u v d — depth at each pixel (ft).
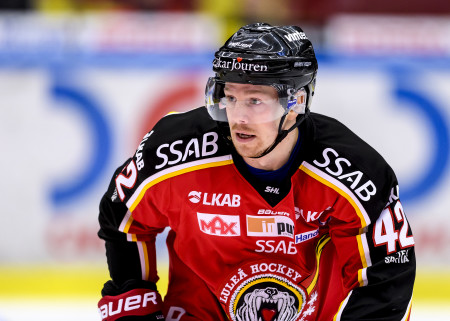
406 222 24.45
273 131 22.91
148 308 25.72
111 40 50.70
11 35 50.55
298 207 24.18
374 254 23.90
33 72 50.37
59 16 51.96
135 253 26.04
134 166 24.90
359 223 24.04
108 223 25.85
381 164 24.11
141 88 50.49
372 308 23.43
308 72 23.32
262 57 22.38
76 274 50.55
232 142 23.70
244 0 58.90
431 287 49.24
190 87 50.57
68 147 50.55
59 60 50.37
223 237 24.71
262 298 25.31
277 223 24.36
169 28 50.88
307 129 23.82
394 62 50.24
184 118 25.03
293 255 24.86
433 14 61.77
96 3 60.39
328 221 24.97
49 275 50.37
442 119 50.06
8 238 51.01
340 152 23.84
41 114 50.44
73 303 47.16
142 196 24.77
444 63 50.06
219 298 25.81
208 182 24.11
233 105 22.80
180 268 26.84
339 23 51.11
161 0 60.80
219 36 52.13
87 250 50.88
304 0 59.11
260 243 24.68
